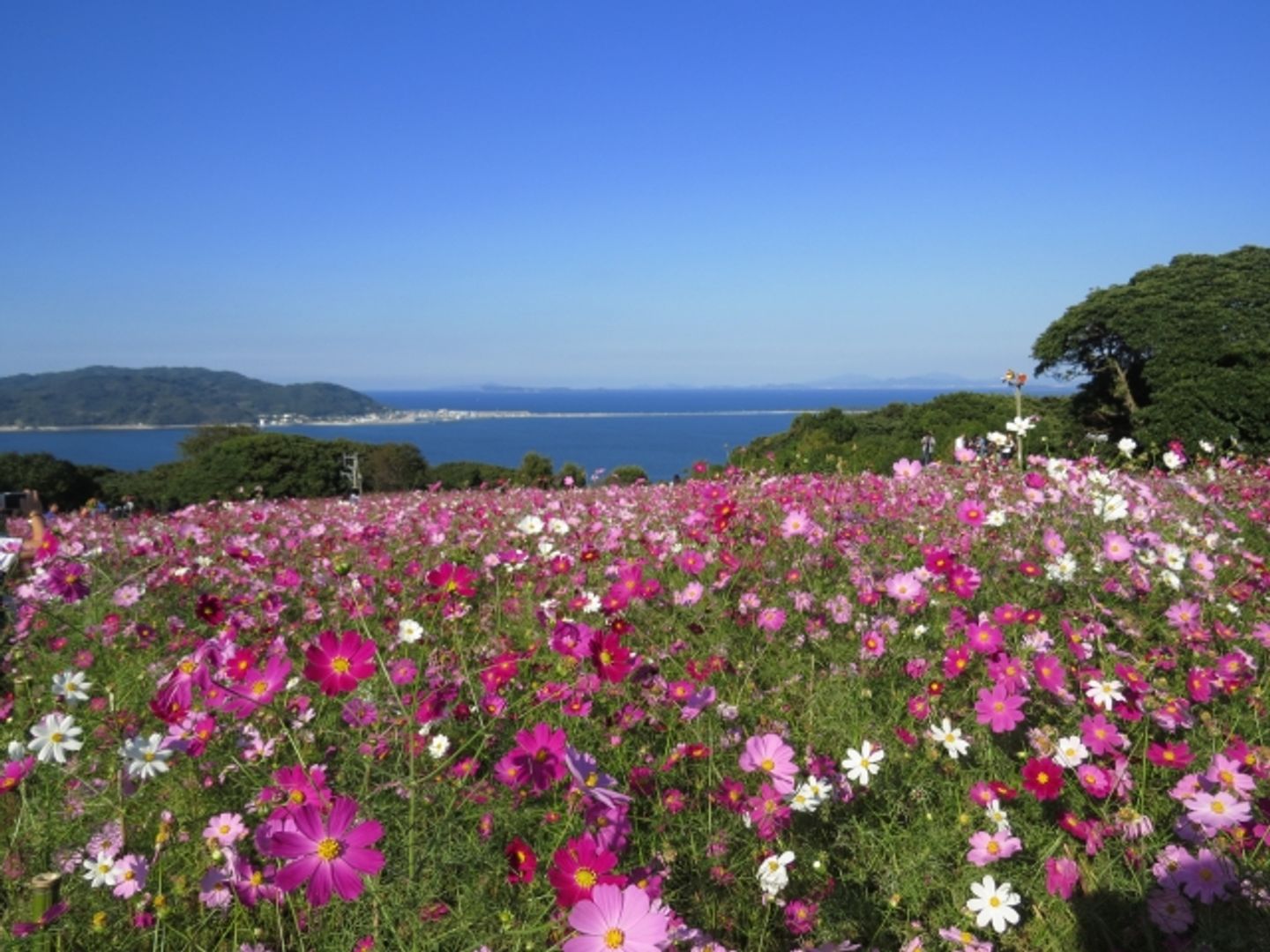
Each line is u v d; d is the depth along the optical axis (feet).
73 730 7.16
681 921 5.57
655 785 7.24
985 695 7.78
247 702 6.89
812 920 5.97
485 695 8.13
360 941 5.64
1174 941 5.88
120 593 12.03
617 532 15.81
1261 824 6.48
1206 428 71.92
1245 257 87.25
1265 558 14.43
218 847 6.13
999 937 6.27
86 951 5.95
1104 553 11.56
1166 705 7.76
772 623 10.11
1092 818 7.29
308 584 13.67
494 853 6.22
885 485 21.33
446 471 139.44
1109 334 84.28
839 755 7.94
